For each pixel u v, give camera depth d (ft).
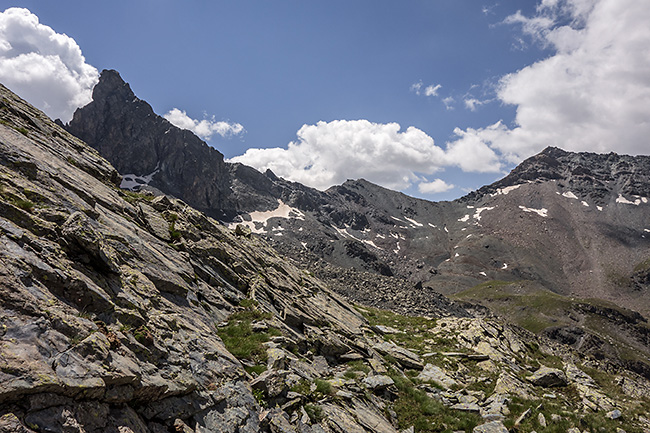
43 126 93.04
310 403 53.01
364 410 61.05
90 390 26.96
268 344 65.10
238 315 75.87
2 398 22.09
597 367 130.62
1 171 46.65
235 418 40.78
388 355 100.53
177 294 63.98
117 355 32.32
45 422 23.71
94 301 37.06
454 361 104.17
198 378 41.83
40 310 29.12
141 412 32.73
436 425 64.75
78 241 41.88
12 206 39.45
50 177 56.95
